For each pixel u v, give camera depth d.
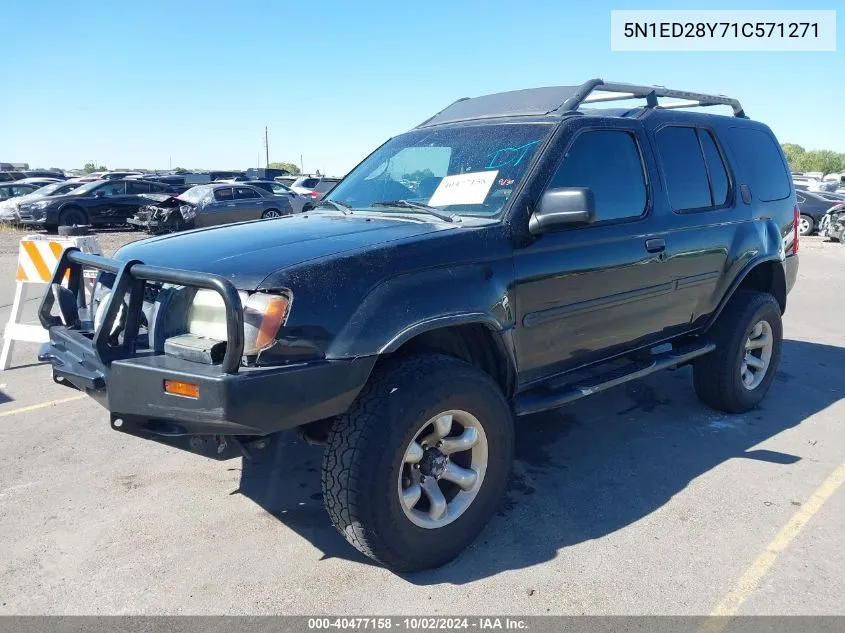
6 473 4.12
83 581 3.06
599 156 3.92
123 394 2.80
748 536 3.41
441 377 2.99
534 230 3.40
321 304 2.75
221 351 2.74
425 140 4.27
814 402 5.41
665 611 2.83
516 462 4.30
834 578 3.06
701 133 4.77
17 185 25.05
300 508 3.71
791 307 9.41
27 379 6.02
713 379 4.95
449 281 3.08
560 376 3.86
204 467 4.22
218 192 19.53
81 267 3.78
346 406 2.82
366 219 3.66
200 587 3.01
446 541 3.11
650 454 4.41
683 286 4.39
